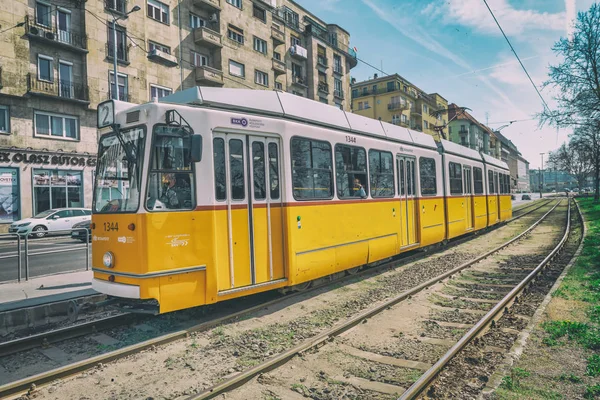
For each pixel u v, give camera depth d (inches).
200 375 189.9
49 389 176.6
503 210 864.9
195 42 1280.8
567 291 305.4
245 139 279.1
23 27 940.0
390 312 282.2
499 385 165.8
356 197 371.2
